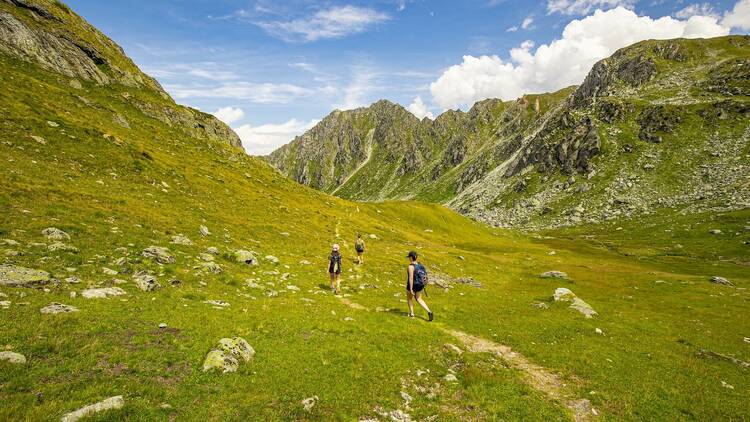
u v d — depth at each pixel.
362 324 20.45
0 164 29.62
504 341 22.33
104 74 89.12
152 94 100.94
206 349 13.65
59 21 90.81
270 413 10.88
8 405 8.46
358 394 12.98
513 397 14.45
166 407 10.02
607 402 15.19
